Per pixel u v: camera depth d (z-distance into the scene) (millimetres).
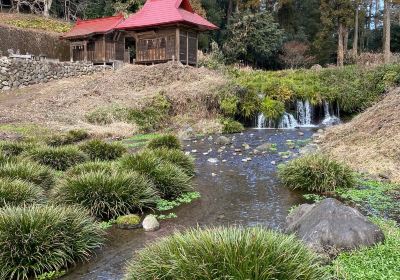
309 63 36875
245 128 18625
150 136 15414
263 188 8305
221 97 18859
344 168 8102
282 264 3361
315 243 4582
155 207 7113
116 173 7117
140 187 7055
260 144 13695
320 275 3562
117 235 5836
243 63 35344
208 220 6434
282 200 7434
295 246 3703
